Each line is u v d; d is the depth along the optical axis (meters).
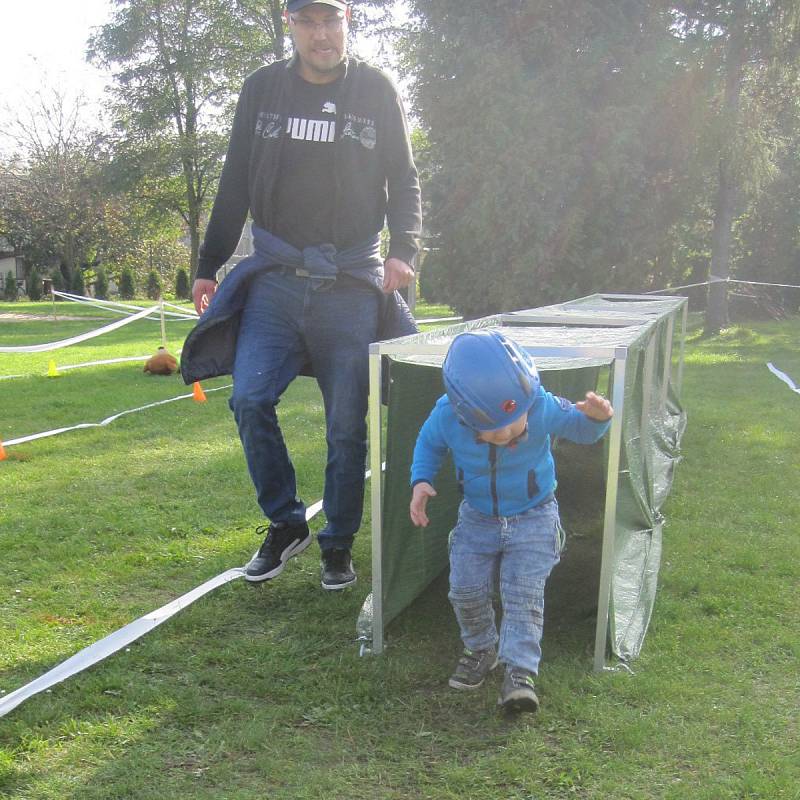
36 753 2.49
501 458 2.75
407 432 3.24
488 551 2.86
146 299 49.88
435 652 3.18
